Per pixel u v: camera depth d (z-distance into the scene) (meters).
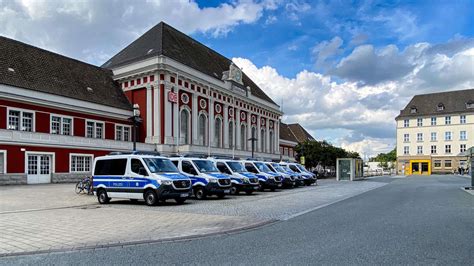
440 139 85.50
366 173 79.25
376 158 154.38
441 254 7.46
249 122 63.41
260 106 66.75
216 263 6.97
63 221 12.02
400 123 89.81
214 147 50.34
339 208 15.73
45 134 33.00
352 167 47.47
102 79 45.84
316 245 8.39
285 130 88.50
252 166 26.45
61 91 37.88
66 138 34.75
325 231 10.19
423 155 86.69
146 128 44.81
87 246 8.44
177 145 44.62
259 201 19.00
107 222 11.81
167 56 44.97
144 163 17.34
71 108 37.75
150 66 44.28
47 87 36.69
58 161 34.00
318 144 67.81
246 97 61.75
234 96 58.19
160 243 8.88
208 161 21.61
